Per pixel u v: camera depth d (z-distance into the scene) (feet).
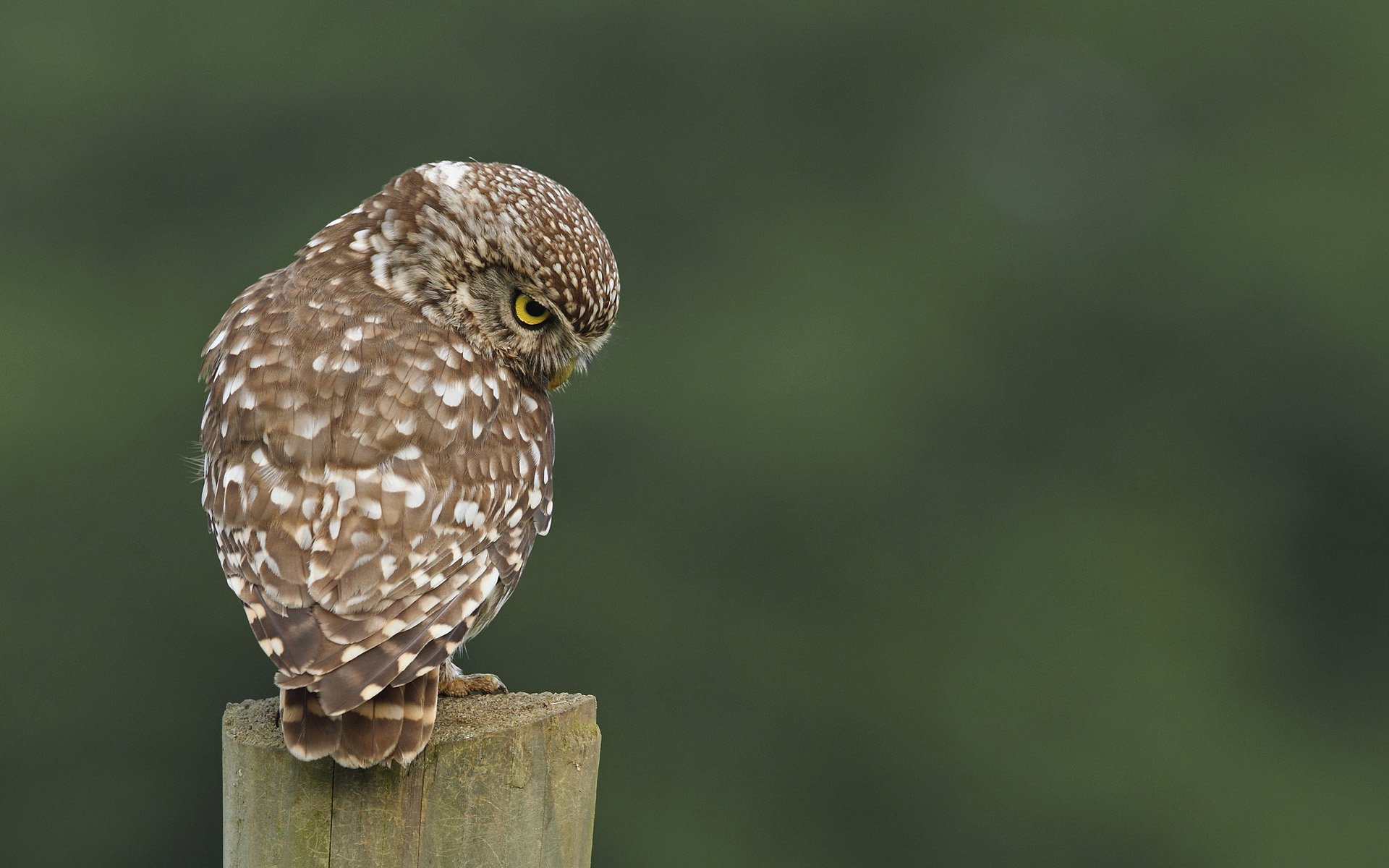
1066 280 83.61
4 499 68.23
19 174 77.97
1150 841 69.56
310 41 81.46
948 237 84.94
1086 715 70.28
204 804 68.69
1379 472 80.59
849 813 68.49
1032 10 92.73
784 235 84.64
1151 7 95.14
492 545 16.40
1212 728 72.64
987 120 91.61
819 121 87.81
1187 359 82.07
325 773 14.21
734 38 87.25
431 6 84.33
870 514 73.10
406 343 16.76
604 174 85.40
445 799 14.32
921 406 78.02
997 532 74.64
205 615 68.69
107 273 76.59
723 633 70.33
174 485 69.51
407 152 82.43
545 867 14.64
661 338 77.92
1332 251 84.74
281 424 15.87
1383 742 76.79
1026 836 68.59
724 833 68.59
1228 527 80.33
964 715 70.38
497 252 17.85
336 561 15.16
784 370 75.46
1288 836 71.00
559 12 85.51
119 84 78.54
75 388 71.00
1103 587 73.72
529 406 17.70
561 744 14.74
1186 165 90.22
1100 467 79.82
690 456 72.28
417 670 14.44
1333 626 79.66
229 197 79.61
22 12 79.61
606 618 69.92
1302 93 92.89
